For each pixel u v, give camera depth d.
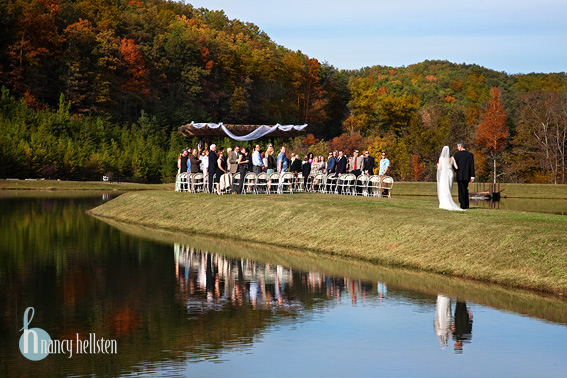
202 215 30.23
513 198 64.06
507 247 17.91
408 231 21.27
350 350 11.43
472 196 60.50
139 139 108.12
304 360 10.92
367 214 24.06
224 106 163.75
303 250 23.11
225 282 17.14
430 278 17.67
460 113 108.00
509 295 15.52
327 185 37.94
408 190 67.75
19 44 127.19
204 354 11.23
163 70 153.62
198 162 37.69
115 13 162.12
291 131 40.66
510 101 126.56
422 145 106.50
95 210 38.00
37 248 22.89
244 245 24.48
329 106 182.50
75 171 92.19
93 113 130.00
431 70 178.25
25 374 10.30
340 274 18.33
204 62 164.62
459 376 10.17
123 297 15.30
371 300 15.09
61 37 134.00
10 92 123.88
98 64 132.38
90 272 18.39
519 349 11.48
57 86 129.12
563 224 19.34
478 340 12.02
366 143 122.88
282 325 13.02
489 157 98.19
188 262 20.27
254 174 34.03
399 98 148.62
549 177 91.56
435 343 11.83
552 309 14.16
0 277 17.55
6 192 63.66
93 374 10.27
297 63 182.00
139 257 21.22
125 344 11.77
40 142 90.06
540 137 94.94
